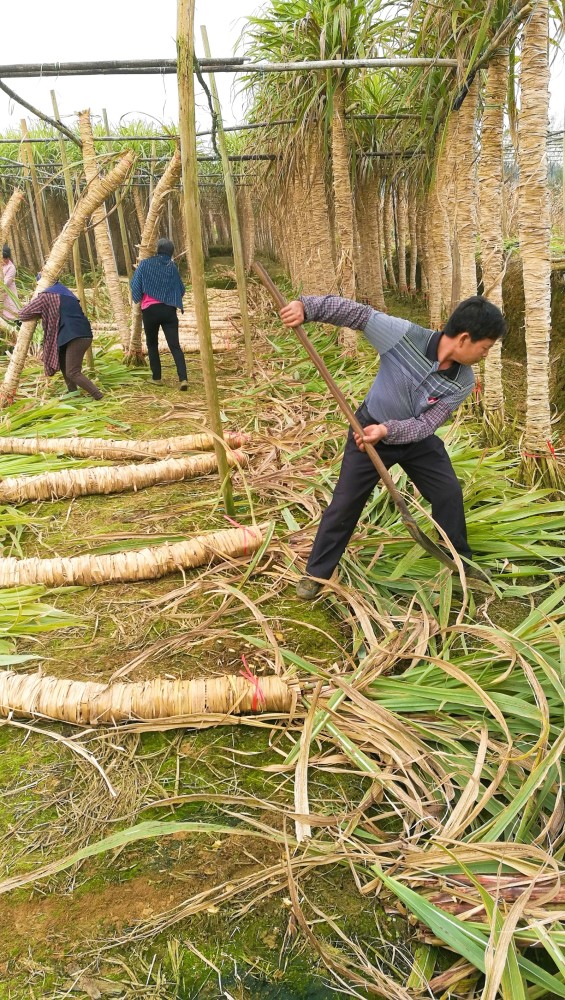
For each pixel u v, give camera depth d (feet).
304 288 29.07
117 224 54.08
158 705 7.18
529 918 4.80
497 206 14.20
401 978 4.83
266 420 16.92
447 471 8.93
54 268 18.34
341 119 20.47
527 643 7.29
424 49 15.99
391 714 6.77
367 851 5.60
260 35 20.63
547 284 11.66
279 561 10.37
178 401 19.49
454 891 5.09
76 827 6.03
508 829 5.81
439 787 6.17
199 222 9.10
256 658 8.18
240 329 30.58
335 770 6.56
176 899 5.39
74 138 19.04
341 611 9.09
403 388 8.01
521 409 17.24
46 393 19.79
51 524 11.89
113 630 8.82
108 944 5.07
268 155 25.14
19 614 8.68
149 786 6.47
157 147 41.52
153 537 10.90
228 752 6.91
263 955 4.98
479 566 9.68
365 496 8.77
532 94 10.91
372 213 29.71
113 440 15.38
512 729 6.75
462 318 7.41
